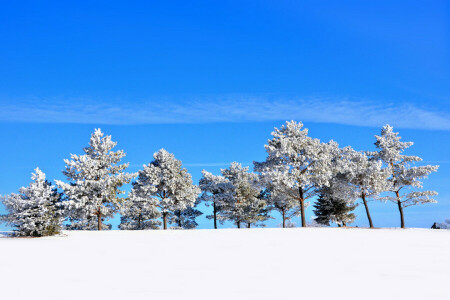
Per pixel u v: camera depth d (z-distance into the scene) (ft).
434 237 76.84
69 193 130.11
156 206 164.96
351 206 179.83
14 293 26.96
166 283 29.76
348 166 148.36
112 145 143.84
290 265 38.91
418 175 138.00
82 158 136.15
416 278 31.14
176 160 169.27
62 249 59.16
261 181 150.10
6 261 44.93
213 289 27.27
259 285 28.55
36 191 96.89
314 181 142.51
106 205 138.31
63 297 25.55
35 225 92.63
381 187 138.00
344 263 40.16
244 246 59.72
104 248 59.93
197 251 53.47
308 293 25.77
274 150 144.97
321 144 148.87
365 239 71.82
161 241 71.56
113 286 28.89
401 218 139.03
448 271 34.68
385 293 25.71
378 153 149.38
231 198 188.24
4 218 94.58
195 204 194.49
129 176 138.82
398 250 52.75
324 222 182.70
